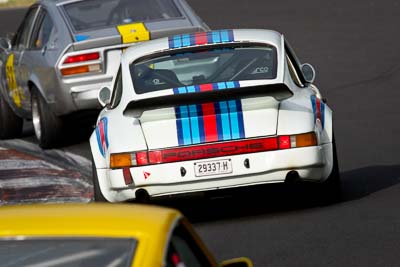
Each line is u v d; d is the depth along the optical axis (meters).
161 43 25.73
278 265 19.61
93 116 37.62
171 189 23.02
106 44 36.28
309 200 24.95
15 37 41.69
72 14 37.62
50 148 38.88
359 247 20.69
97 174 24.16
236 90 23.02
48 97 37.47
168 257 9.12
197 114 23.03
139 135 23.09
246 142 22.92
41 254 9.04
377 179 28.73
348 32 66.81
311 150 23.19
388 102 43.97
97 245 9.05
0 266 8.99
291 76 25.06
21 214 9.74
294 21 74.44
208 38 25.64
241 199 26.75
